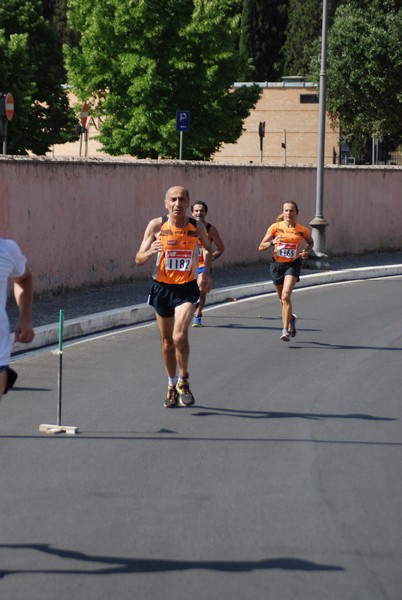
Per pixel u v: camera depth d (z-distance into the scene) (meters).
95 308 19.86
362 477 9.31
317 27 98.25
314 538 7.59
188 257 11.88
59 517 7.97
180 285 11.90
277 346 16.83
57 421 11.12
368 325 19.50
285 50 100.25
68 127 60.59
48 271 21.78
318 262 29.56
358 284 27.69
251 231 30.80
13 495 8.52
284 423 11.45
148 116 53.03
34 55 58.97
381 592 6.55
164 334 12.05
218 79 54.16
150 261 26.12
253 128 78.69
